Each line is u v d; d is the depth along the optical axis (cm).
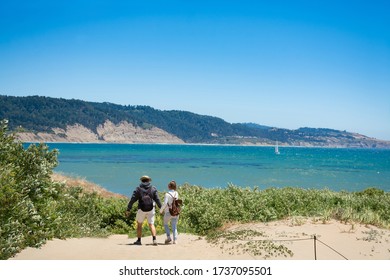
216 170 6669
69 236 1148
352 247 968
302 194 1638
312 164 9169
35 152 1134
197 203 1515
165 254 905
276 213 1405
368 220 1259
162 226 1370
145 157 11144
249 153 16850
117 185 4062
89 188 2655
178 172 6062
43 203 1102
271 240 1007
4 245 827
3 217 899
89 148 18238
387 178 5584
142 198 1034
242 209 1428
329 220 1289
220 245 990
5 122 1123
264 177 5459
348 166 8625
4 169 989
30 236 931
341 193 1900
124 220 1530
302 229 1157
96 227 1387
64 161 8238
